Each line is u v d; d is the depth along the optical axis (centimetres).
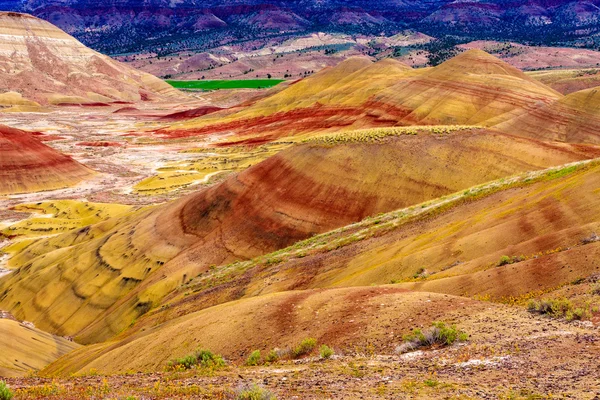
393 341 1634
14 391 1356
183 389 1273
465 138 6266
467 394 1070
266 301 2295
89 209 9519
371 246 3656
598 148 6162
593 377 1089
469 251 2673
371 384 1218
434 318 1736
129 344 2562
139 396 1232
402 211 4781
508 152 6038
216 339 2097
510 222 2777
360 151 6138
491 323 1603
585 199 2666
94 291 5500
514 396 1033
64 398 1269
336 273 3381
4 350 3541
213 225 5859
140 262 5666
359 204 5659
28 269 6412
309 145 6388
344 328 1831
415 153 6041
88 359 3009
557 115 9475
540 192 3189
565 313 1597
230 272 4459
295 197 5831
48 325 5281
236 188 6153
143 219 6544
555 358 1249
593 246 2003
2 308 5831
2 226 9112
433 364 1346
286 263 4006
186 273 5162
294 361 1634
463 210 3675
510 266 2125
